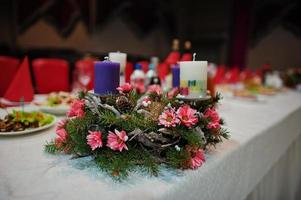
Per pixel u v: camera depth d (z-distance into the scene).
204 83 0.77
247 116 1.26
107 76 0.67
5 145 0.73
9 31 3.20
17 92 1.27
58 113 1.07
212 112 0.69
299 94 2.41
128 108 0.64
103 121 0.60
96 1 4.17
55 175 0.56
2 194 0.48
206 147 0.74
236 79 2.86
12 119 0.86
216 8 5.47
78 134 0.62
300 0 4.50
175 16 5.59
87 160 0.64
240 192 0.85
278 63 4.85
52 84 2.05
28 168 0.59
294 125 1.49
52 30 3.67
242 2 5.14
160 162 0.62
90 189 0.51
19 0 3.25
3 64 1.82
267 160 1.08
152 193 0.51
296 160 1.72
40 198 0.47
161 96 0.70
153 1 5.08
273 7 4.80
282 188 1.58
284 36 4.74
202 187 0.62
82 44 4.06
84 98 0.67
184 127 0.61
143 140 0.60
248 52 5.18
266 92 2.23
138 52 4.95
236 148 0.78
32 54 3.41
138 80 1.32
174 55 1.58
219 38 5.50
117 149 0.58
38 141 0.77
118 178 0.56
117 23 4.52
